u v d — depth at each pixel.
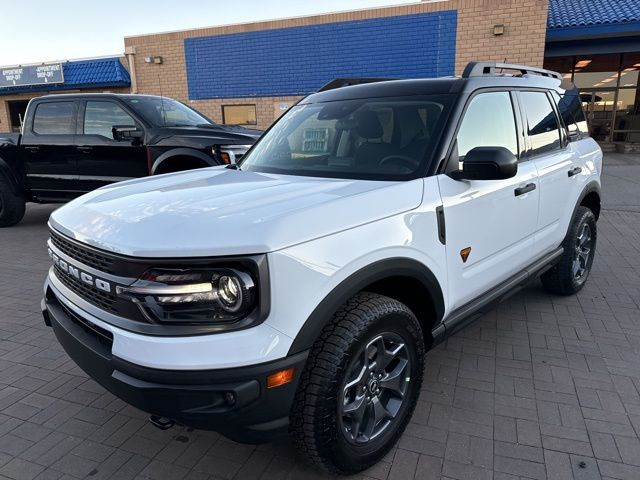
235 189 2.56
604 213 8.30
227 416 1.93
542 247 3.85
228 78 15.09
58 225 2.51
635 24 12.69
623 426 2.77
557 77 4.46
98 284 2.12
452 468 2.48
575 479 2.39
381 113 3.12
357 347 2.19
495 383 3.23
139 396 1.96
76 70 16.72
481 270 3.06
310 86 14.24
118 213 2.28
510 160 2.58
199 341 1.89
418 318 2.81
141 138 6.83
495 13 12.26
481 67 3.27
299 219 2.05
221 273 1.91
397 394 2.56
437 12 12.66
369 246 2.24
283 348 1.98
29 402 3.11
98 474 2.49
